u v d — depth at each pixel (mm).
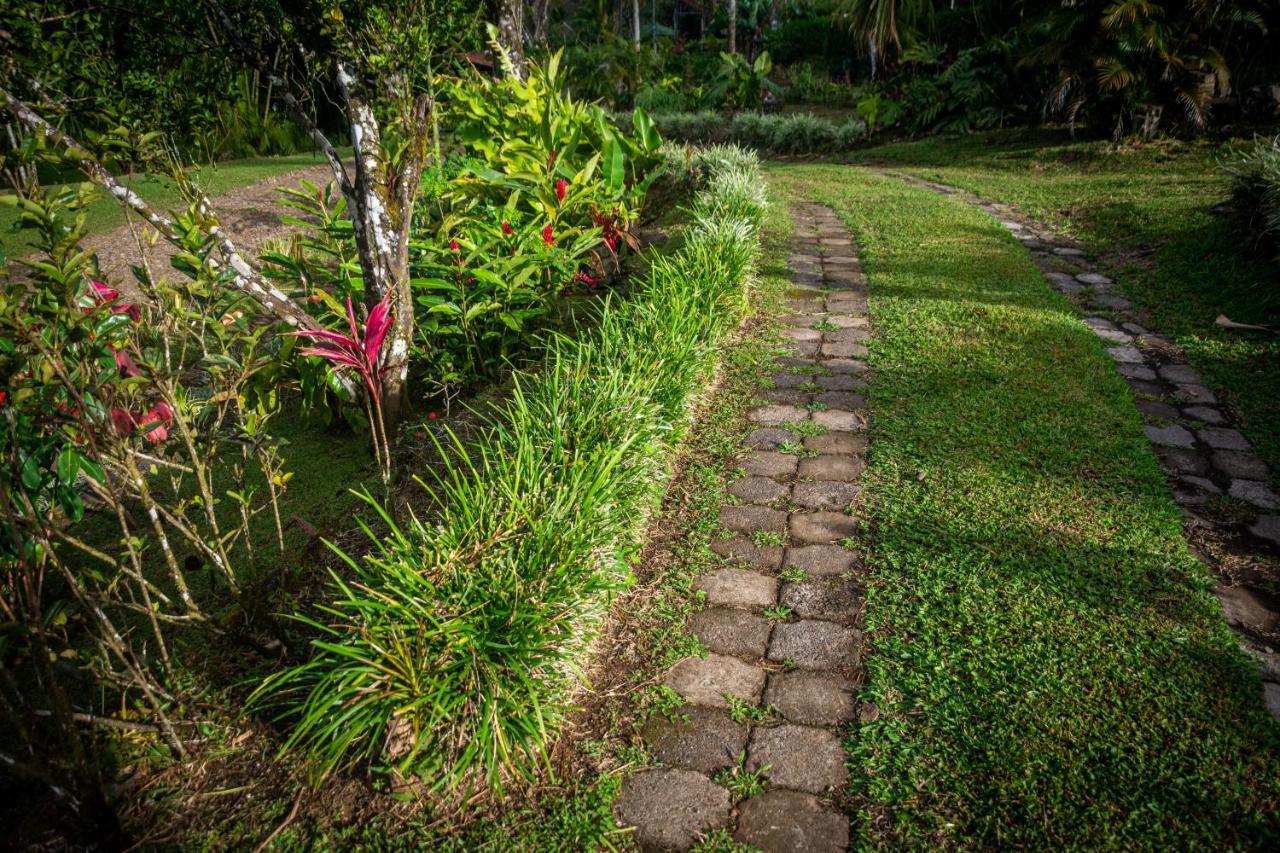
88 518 3777
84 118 3141
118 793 2307
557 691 2490
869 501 3572
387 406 4352
